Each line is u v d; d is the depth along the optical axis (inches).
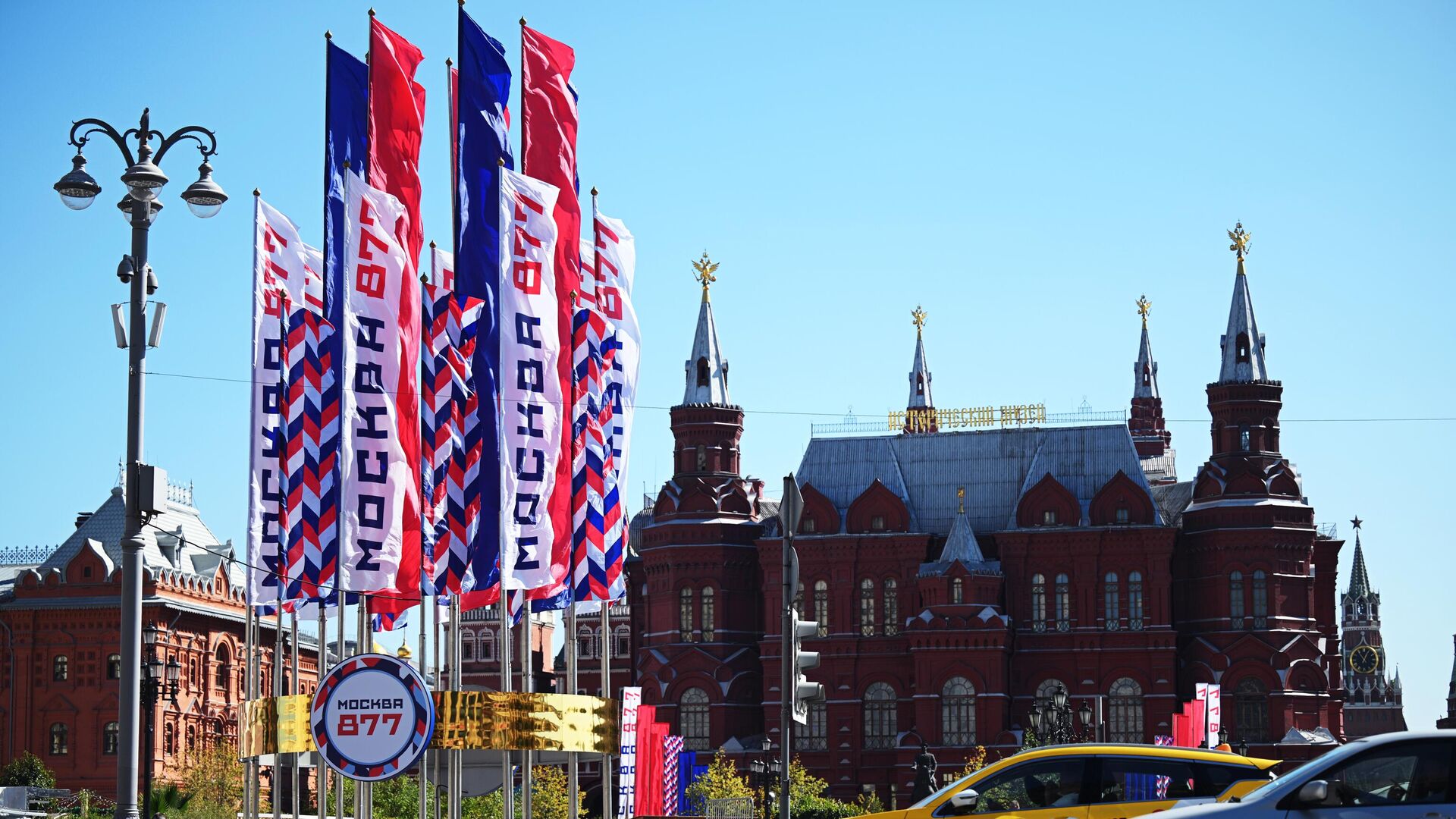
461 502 2461.9
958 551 7401.6
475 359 2487.7
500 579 2439.7
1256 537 7342.5
